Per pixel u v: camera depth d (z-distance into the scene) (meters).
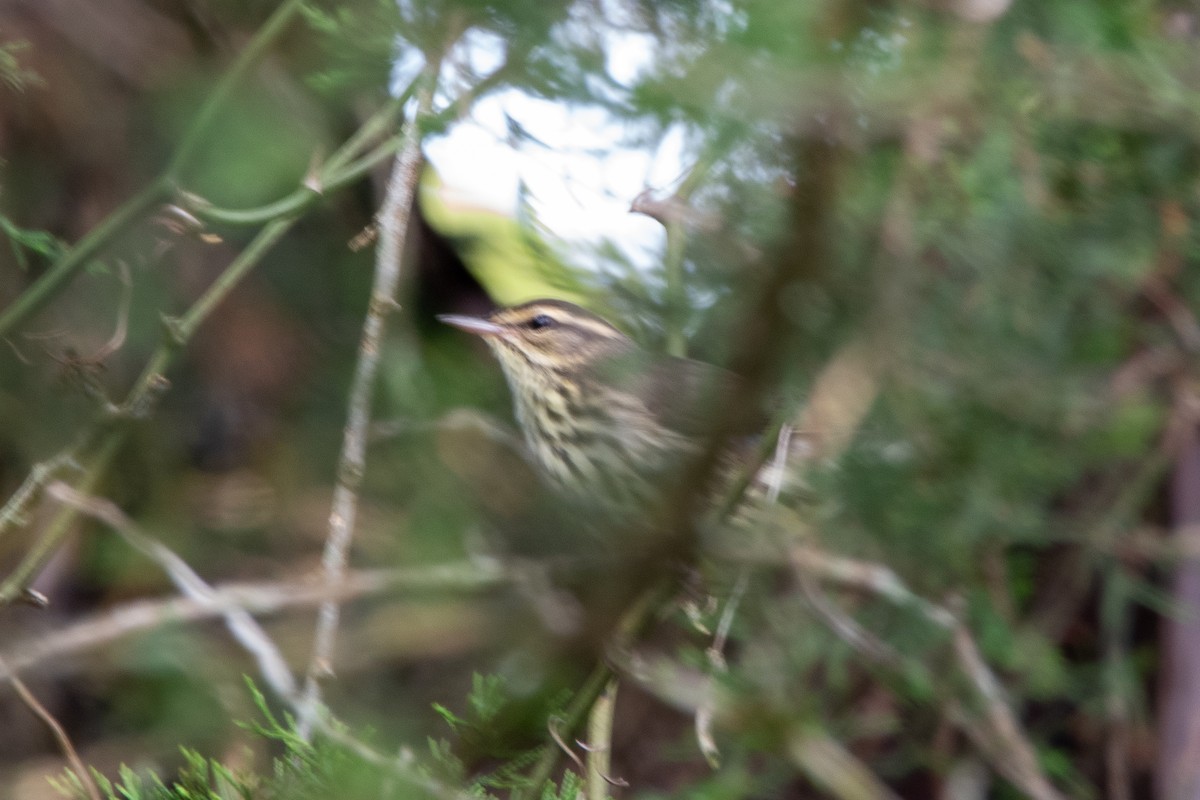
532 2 5.04
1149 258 8.70
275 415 11.25
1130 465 10.25
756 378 5.11
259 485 10.94
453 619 8.08
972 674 9.81
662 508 5.71
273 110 9.30
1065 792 11.16
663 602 6.88
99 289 10.90
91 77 10.83
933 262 8.30
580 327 10.32
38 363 10.69
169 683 9.01
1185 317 9.29
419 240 11.60
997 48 6.84
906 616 9.81
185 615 8.41
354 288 11.41
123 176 10.98
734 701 8.66
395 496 9.88
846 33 4.59
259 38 7.94
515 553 9.88
